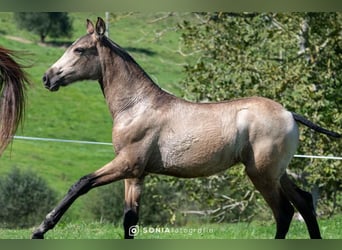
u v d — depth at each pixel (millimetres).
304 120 10984
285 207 10984
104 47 10953
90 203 25828
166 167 10750
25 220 25156
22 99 10336
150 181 20625
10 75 10258
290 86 19688
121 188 25703
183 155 10656
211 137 10633
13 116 10227
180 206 24547
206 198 20641
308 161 19906
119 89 10891
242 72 19953
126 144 10664
